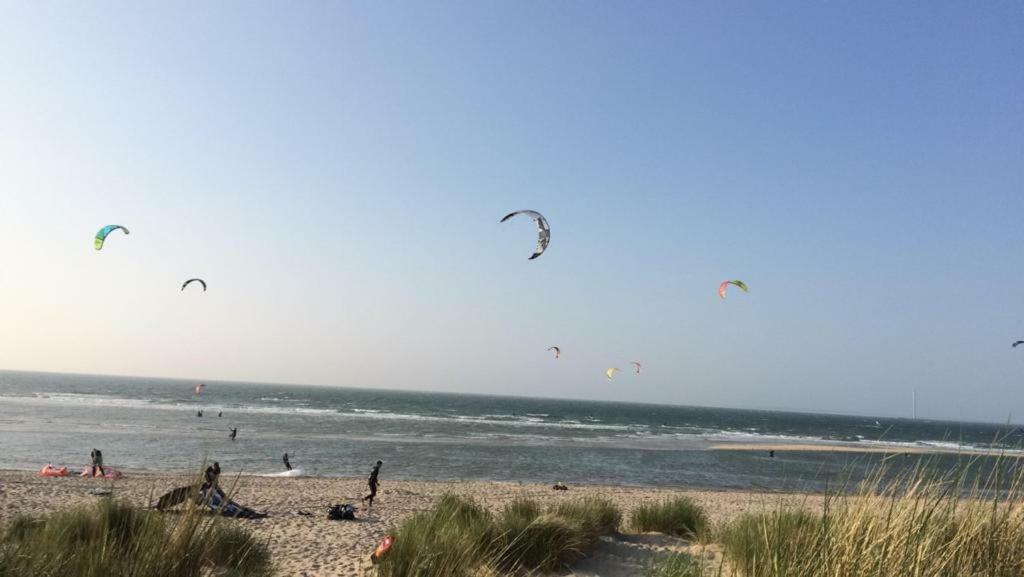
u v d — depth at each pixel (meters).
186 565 4.37
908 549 3.78
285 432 47.59
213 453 33.34
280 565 8.05
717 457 45.53
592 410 149.25
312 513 14.79
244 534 6.59
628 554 8.09
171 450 33.31
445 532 6.79
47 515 6.73
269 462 31.58
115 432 40.22
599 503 10.12
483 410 112.62
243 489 18.88
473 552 6.38
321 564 8.16
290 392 170.00
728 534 7.71
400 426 61.00
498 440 50.88
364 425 59.66
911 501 4.26
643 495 22.28
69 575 3.93
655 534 9.68
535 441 51.53
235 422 54.50
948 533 4.17
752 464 40.91
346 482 23.56
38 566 3.93
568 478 31.47
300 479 23.89
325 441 42.72
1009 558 4.05
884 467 4.79
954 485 4.50
